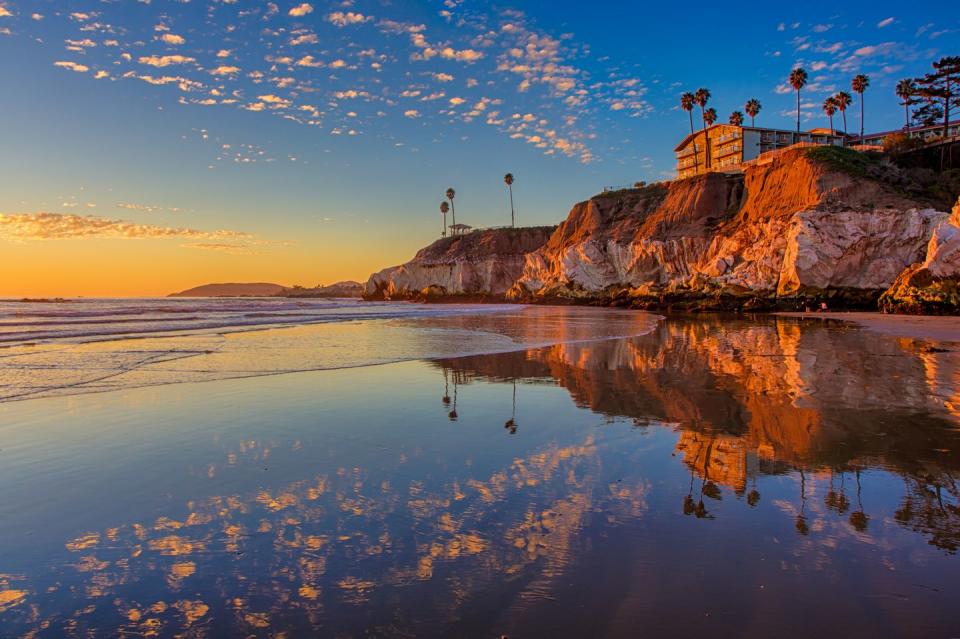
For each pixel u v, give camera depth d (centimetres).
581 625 309
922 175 4712
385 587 357
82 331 2453
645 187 8212
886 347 1730
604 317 4144
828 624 306
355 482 560
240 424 820
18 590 363
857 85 7106
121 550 420
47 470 609
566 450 666
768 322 3228
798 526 441
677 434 735
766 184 5359
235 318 3700
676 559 386
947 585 349
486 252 11531
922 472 571
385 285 12875
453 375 1286
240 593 355
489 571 373
